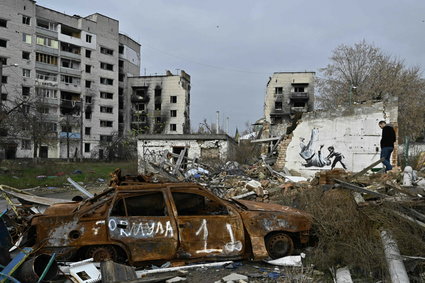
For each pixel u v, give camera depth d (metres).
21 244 5.43
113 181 7.38
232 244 5.62
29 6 54.12
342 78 44.62
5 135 39.91
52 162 38.62
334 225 5.86
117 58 66.38
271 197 10.09
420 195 6.63
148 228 5.41
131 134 59.81
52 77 57.12
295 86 66.94
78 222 5.28
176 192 5.80
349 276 4.84
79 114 59.59
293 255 5.89
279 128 26.58
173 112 67.12
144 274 4.97
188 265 5.43
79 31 60.97
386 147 10.73
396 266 4.58
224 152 24.67
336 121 17.31
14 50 52.44
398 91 39.22
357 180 8.66
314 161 17.67
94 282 4.61
